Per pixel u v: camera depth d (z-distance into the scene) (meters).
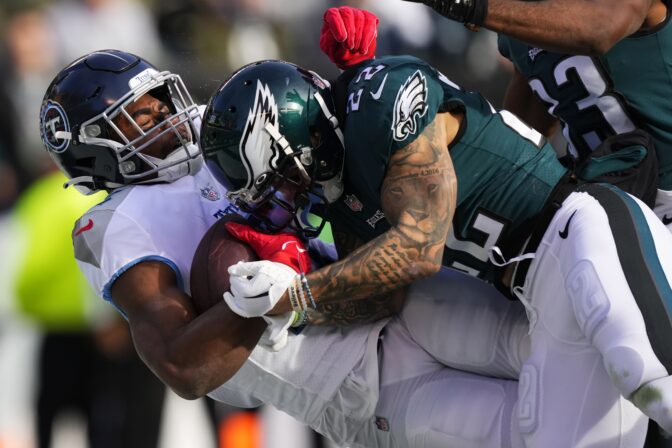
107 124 12.07
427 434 12.20
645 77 12.04
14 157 25.92
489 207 11.37
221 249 11.34
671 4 11.81
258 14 25.53
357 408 12.55
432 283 12.52
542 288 11.24
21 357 23.88
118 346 19.59
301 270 11.05
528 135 11.60
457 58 25.75
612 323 10.39
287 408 12.78
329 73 26.52
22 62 26.47
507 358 12.11
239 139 11.09
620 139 11.84
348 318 12.37
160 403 19.81
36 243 19.41
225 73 24.16
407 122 10.70
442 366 12.62
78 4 27.38
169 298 11.42
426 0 11.01
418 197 10.65
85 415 19.86
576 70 12.26
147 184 12.36
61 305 19.41
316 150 11.18
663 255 10.71
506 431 11.73
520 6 11.12
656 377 10.20
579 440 10.88
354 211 11.53
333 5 26.36
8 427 23.03
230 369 11.05
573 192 11.37
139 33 27.84
